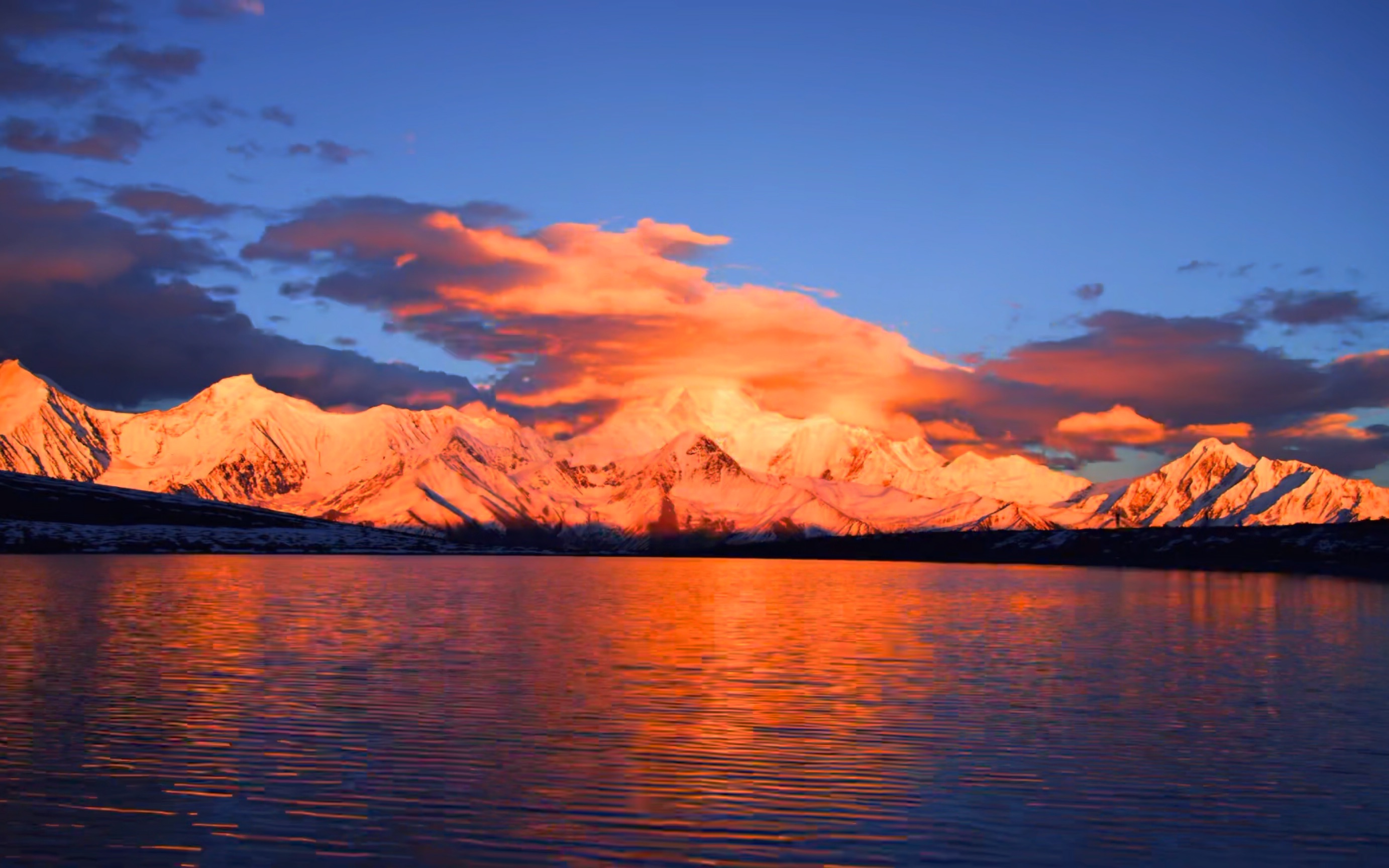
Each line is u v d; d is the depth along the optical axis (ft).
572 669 177.06
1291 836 96.78
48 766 113.29
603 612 296.71
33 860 88.89
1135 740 128.47
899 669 181.37
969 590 430.20
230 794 104.94
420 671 173.78
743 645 213.66
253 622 247.70
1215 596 383.45
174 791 105.50
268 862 88.89
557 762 115.85
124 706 141.90
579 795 104.99
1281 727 136.15
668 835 95.09
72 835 94.17
